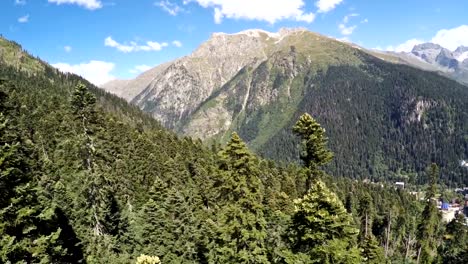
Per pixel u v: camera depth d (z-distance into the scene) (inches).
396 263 4402.1
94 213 1668.3
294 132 1331.2
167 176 3607.3
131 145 4013.3
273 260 1163.3
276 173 5206.7
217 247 1205.1
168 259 1830.7
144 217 2053.4
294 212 1013.8
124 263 1673.2
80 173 1697.8
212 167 4288.9
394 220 5639.8
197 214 2679.6
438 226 5423.2
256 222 1142.3
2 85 901.8
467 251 2901.1
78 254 1510.8
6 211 733.3
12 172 756.6
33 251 765.9
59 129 3631.9
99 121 1754.4
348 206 5295.3
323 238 959.6
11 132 874.8
